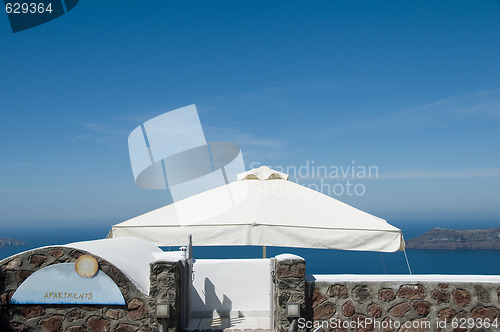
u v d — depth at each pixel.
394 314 6.23
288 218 7.57
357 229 7.13
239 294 8.14
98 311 6.07
